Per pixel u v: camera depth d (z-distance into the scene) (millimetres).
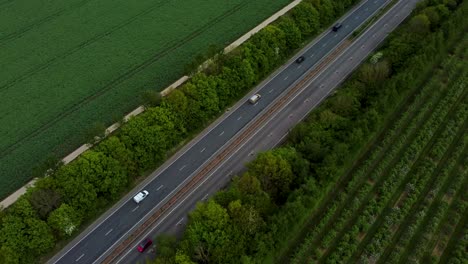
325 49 149625
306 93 133625
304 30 147375
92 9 163250
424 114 124000
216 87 122250
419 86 132375
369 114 112188
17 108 126250
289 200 95188
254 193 95062
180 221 102625
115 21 157625
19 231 89312
